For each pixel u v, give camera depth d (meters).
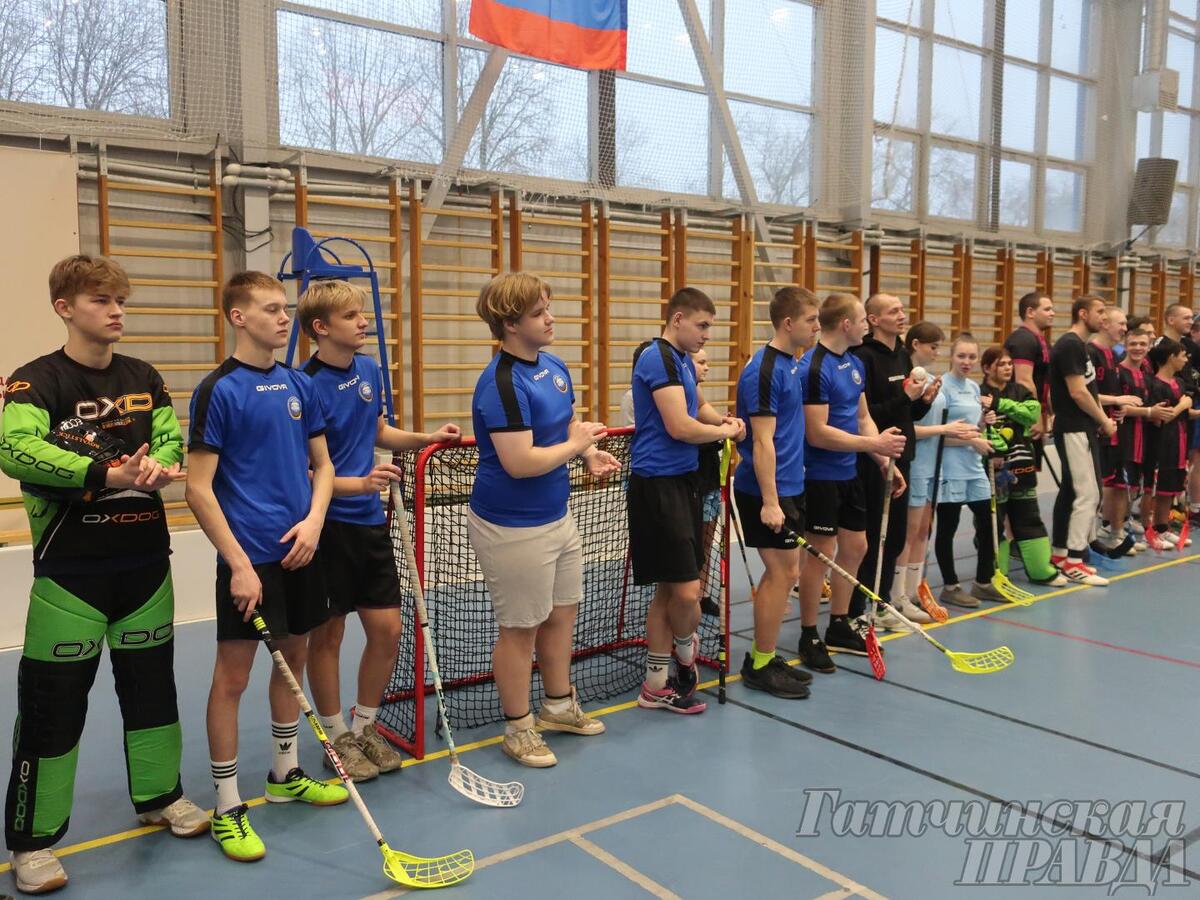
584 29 6.05
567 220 6.46
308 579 2.56
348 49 5.62
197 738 3.18
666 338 3.27
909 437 4.04
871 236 8.05
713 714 3.38
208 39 5.13
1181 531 6.29
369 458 2.88
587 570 4.07
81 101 4.85
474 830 2.54
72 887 2.27
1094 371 5.57
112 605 2.33
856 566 3.93
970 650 4.09
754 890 2.23
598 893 2.22
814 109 7.86
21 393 2.16
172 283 4.98
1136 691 3.59
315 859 2.40
